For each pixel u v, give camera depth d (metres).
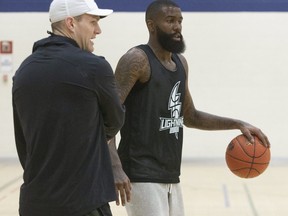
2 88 31.17
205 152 30.86
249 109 30.70
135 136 8.95
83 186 6.76
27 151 7.11
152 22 9.13
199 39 30.66
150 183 8.90
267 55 30.52
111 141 8.23
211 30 30.61
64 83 6.79
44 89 6.82
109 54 30.97
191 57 30.73
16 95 7.05
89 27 7.23
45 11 31.09
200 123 10.36
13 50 31.19
